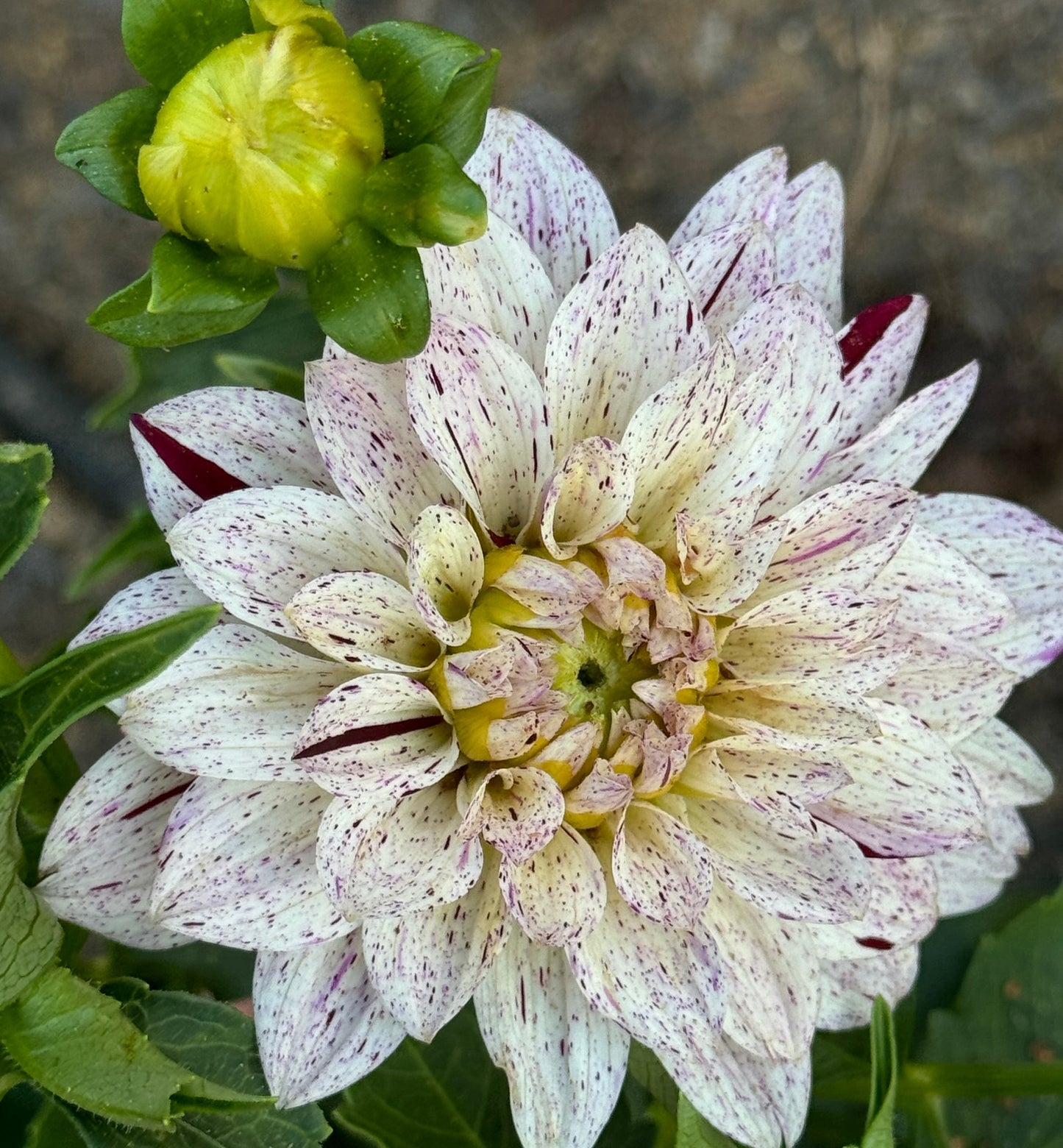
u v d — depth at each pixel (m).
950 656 0.19
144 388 0.24
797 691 0.19
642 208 0.45
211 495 0.18
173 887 0.17
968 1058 0.27
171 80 0.16
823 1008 0.22
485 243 0.18
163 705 0.17
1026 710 0.45
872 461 0.20
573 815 0.19
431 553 0.17
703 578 0.19
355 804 0.17
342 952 0.18
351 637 0.17
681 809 0.20
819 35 0.45
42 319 0.44
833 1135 0.27
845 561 0.18
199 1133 0.19
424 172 0.16
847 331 0.20
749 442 0.19
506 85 0.44
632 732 0.19
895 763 0.20
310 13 0.16
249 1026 0.19
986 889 0.23
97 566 0.22
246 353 0.24
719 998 0.18
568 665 0.20
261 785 0.18
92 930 0.18
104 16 0.43
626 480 0.18
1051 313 0.45
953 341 0.45
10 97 0.43
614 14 0.44
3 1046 0.17
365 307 0.16
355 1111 0.22
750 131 0.45
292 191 0.15
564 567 0.19
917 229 0.45
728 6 0.45
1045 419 0.45
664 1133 0.23
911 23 0.45
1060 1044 0.27
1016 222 0.45
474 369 0.17
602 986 0.18
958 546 0.21
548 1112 0.19
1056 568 0.21
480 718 0.18
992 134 0.45
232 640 0.17
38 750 0.15
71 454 0.43
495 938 0.18
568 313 0.18
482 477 0.18
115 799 0.18
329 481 0.18
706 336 0.18
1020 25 0.45
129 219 0.44
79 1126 0.18
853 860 0.19
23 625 0.43
